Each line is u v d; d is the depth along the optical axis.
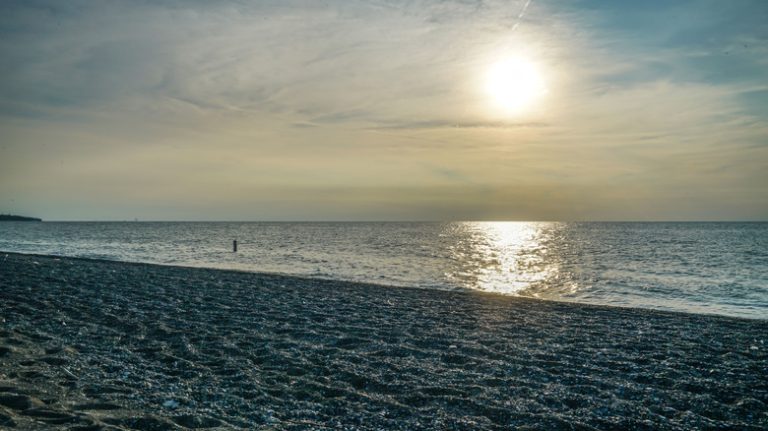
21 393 6.85
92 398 7.01
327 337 12.12
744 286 26.94
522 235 110.38
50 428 5.66
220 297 18.27
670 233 117.31
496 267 37.28
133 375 8.37
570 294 24.61
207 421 6.48
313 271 33.47
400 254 49.09
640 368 10.01
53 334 11.07
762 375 9.76
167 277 23.95
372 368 9.55
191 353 10.16
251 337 11.81
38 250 49.84
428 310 17.05
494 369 9.73
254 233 113.69
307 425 6.60
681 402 8.04
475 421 7.00
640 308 18.88
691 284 27.81
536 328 14.23
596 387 8.69
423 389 8.31
